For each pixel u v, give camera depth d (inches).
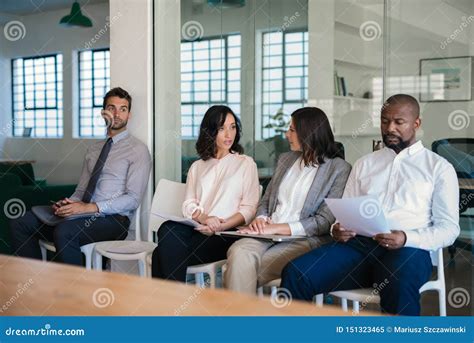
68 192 192.1
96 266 129.0
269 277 103.3
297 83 162.4
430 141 141.9
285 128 160.1
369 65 160.2
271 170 158.7
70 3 313.3
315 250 95.2
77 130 325.1
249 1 157.1
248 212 115.0
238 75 156.3
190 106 151.0
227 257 103.1
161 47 146.9
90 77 319.0
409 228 95.4
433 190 95.6
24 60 344.5
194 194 121.3
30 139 343.0
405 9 151.8
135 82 147.1
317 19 163.0
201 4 151.9
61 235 126.0
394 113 98.8
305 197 108.1
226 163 120.0
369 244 94.6
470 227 122.8
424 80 147.3
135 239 137.8
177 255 108.0
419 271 86.4
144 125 145.9
